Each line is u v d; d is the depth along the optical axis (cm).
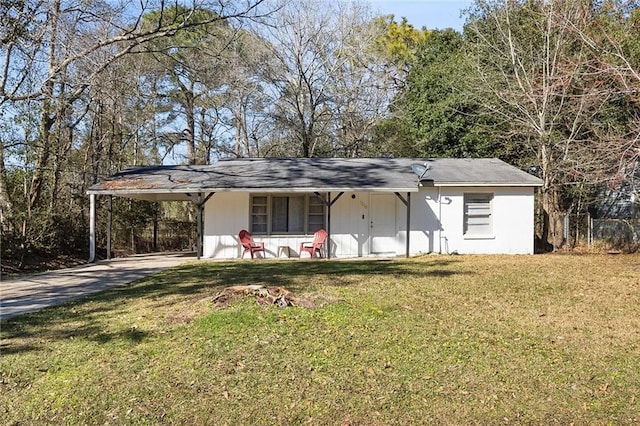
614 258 1518
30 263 1438
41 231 1480
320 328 588
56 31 1309
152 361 492
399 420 384
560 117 1828
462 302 762
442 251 1688
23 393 433
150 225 2259
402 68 3017
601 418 386
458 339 560
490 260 1444
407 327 602
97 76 1494
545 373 467
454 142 2348
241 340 543
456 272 1129
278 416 391
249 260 1541
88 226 1888
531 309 721
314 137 2844
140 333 578
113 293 877
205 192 1520
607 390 432
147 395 425
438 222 1689
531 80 1816
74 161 1900
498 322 640
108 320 653
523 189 1702
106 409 406
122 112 2234
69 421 391
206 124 3072
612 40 1289
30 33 1262
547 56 1775
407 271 1145
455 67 2209
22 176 1548
